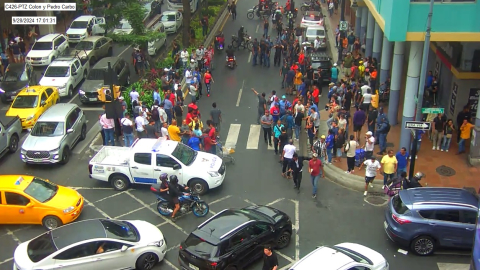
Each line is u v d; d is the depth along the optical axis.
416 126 15.99
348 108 23.73
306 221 16.19
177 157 17.92
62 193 16.42
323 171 19.38
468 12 17.05
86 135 23.44
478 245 10.29
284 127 20.23
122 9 31.56
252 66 33.03
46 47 32.62
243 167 20.11
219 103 27.00
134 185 18.77
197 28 38.28
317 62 29.34
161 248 13.94
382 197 17.56
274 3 44.53
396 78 22.03
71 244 12.88
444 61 22.06
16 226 16.22
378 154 20.16
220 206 17.23
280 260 14.12
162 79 25.88
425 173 18.55
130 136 20.98
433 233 13.99
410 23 17.34
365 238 15.23
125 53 36.53
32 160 19.97
